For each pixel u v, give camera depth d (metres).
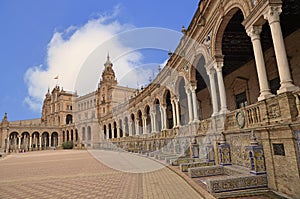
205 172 8.16
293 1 7.39
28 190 8.19
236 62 12.81
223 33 9.28
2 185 9.50
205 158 10.61
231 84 14.38
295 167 4.86
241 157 7.44
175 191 6.75
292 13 8.13
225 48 10.92
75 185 8.60
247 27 6.84
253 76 12.31
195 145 11.62
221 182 5.93
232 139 8.09
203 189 6.37
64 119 72.50
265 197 5.51
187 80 13.65
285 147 5.20
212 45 9.71
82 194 7.06
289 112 5.01
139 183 8.32
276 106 5.52
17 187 8.89
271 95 6.04
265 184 5.92
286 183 5.18
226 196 5.73
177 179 8.52
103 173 11.38
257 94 11.98
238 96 13.83
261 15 6.15
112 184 8.40
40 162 20.69
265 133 5.91
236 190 5.89
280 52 5.54
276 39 5.61
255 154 6.05
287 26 9.16
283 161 5.28
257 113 6.34
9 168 16.55
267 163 5.89
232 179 5.94
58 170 13.78
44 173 12.77
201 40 11.00
